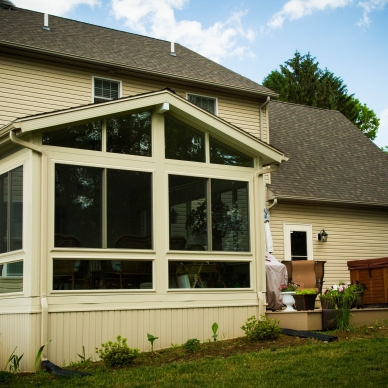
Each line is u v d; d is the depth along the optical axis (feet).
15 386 24.61
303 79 149.07
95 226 31.71
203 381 23.98
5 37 47.39
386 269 42.34
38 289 29.58
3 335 31.50
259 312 36.65
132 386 23.54
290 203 57.26
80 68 50.98
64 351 29.76
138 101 33.60
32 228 29.84
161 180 34.50
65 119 30.96
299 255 56.95
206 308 34.78
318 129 73.41
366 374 23.80
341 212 60.75
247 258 36.96
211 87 57.41
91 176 32.12
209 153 36.73
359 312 36.94
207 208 35.96
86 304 30.76
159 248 33.65
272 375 24.43
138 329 32.17
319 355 27.58
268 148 38.11
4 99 46.73
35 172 30.40
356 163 68.59
